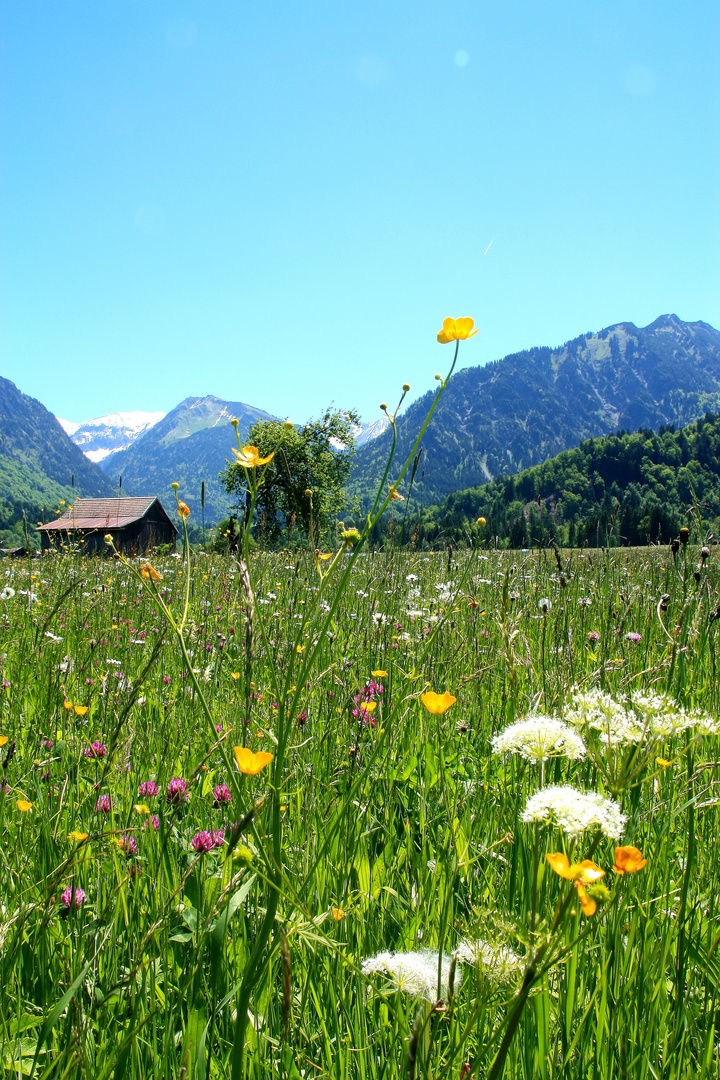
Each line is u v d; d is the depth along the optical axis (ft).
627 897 5.67
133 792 8.45
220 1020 5.17
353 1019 5.34
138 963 4.94
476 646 13.35
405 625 15.69
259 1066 4.77
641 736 4.58
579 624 16.25
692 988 5.75
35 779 8.86
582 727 5.43
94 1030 5.23
